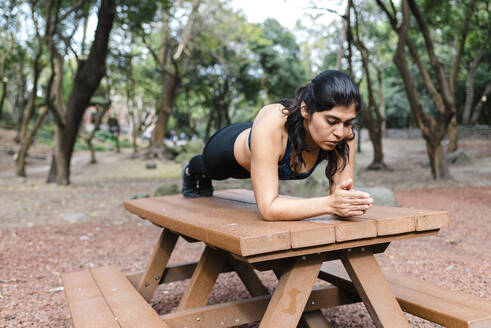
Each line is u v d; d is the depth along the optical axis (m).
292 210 1.49
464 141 24.06
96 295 2.14
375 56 23.81
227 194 2.62
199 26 18.52
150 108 41.31
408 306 1.71
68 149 13.13
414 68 25.45
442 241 4.83
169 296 3.21
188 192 2.61
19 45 18.64
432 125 11.94
